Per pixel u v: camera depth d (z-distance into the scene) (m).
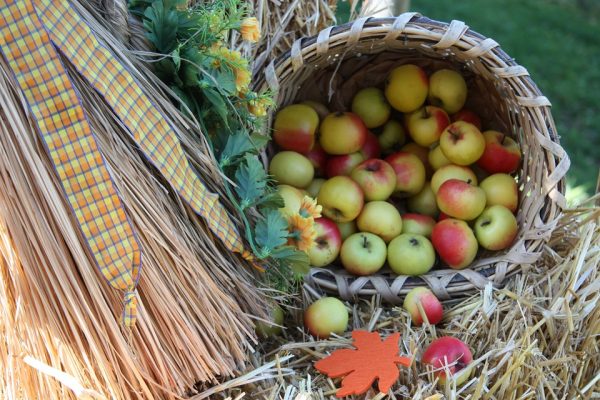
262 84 1.44
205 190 1.19
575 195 2.37
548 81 3.85
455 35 1.39
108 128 1.10
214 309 1.19
